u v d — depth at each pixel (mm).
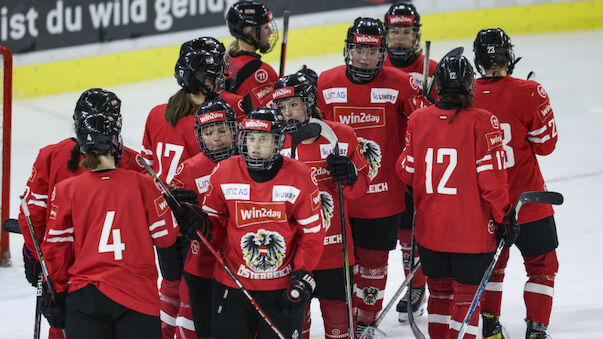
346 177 11180
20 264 18672
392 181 14078
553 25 43469
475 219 11922
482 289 11836
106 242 9930
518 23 42906
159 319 10266
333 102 14180
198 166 11633
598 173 25297
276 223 10281
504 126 13133
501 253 13375
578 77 36531
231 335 10648
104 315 9992
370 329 13711
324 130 11609
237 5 16125
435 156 12016
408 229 15945
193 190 11695
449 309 12719
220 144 11344
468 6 41719
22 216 11219
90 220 9945
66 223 10023
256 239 10336
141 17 36031
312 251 10453
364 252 14125
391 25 16156
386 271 14289
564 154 27250
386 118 14023
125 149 12219
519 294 16453
